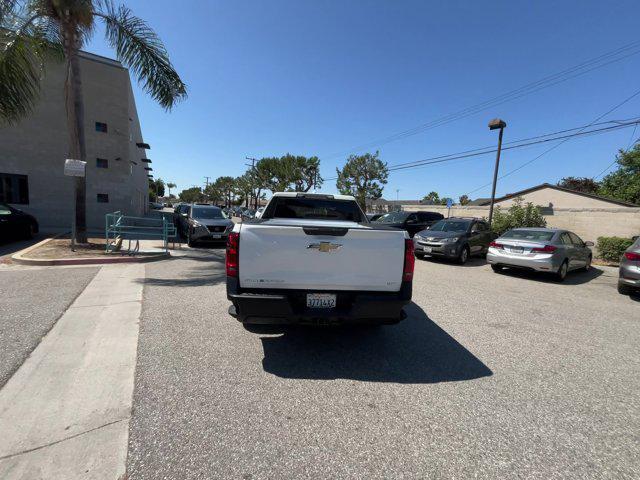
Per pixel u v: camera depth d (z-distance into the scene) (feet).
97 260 27.61
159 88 35.29
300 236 11.48
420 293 22.97
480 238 40.50
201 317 15.94
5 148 53.67
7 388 9.62
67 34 32.12
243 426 8.48
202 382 10.43
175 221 59.36
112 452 7.42
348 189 137.18
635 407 10.12
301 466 7.29
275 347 13.15
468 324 16.97
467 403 9.98
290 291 11.80
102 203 61.46
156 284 21.63
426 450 7.95
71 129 32.91
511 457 7.84
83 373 10.60
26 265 25.95
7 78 28.17
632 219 45.93
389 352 13.25
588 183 135.03
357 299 11.50
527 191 96.84
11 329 13.62
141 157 107.55
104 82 60.49
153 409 8.99
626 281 23.84
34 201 55.83
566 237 31.81
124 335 13.57
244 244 11.41
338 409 9.39
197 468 7.09
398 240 11.90
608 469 7.59
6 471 6.76
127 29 33.27
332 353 12.92
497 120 54.34
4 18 28.73
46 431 7.97
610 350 14.42
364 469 7.29
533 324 17.44
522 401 10.20
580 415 9.61
